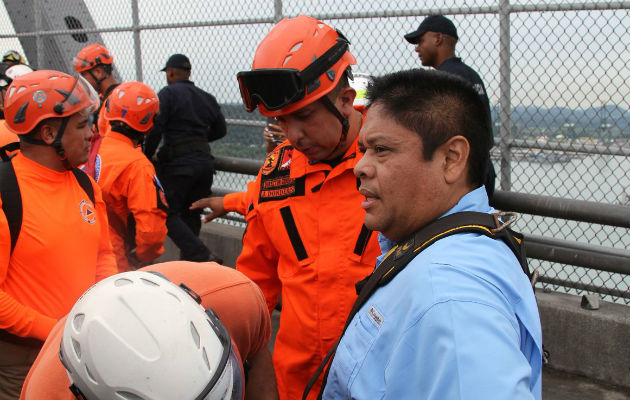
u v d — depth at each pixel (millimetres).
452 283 1041
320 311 1909
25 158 2166
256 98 1775
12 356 2094
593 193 3412
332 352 1457
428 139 1167
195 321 1147
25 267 2107
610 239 3541
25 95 2109
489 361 952
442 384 969
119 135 3619
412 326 1045
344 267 1882
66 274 2174
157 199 3604
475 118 1193
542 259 3514
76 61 5020
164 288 1179
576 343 3363
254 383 1726
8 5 6969
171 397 1050
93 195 2361
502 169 3623
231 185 5363
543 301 3482
